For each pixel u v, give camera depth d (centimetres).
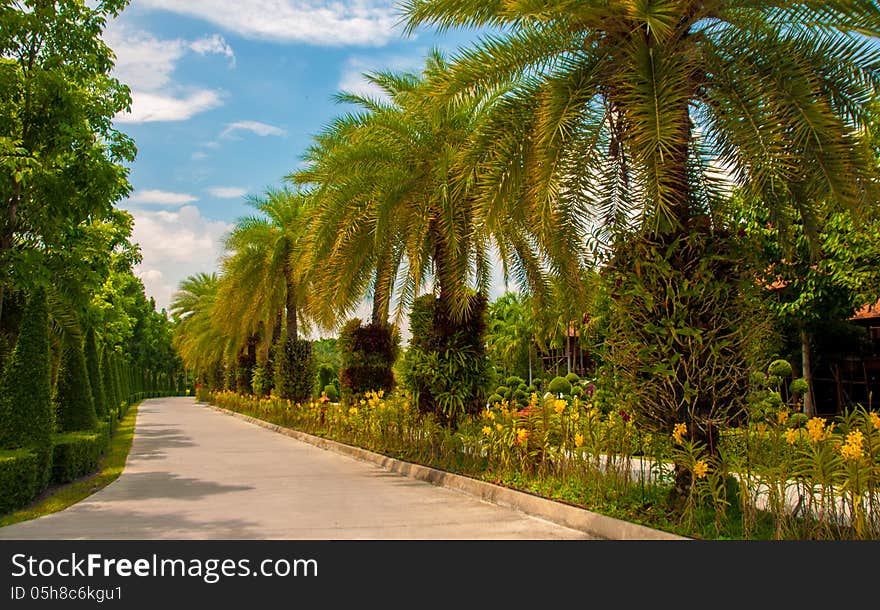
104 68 1166
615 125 768
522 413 992
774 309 1712
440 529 716
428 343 1216
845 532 559
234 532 705
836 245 1320
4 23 1039
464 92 791
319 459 1486
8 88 1029
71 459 1141
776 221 752
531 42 769
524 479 922
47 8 1077
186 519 782
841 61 681
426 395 1222
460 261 1151
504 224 905
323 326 1477
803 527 577
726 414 679
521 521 761
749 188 691
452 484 1038
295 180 1477
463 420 1192
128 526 743
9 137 1045
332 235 1276
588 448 832
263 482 1111
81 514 823
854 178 638
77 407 1383
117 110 1197
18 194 1088
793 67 669
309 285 1773
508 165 769
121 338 3234
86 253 1305
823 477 555
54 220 1130
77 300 1261
